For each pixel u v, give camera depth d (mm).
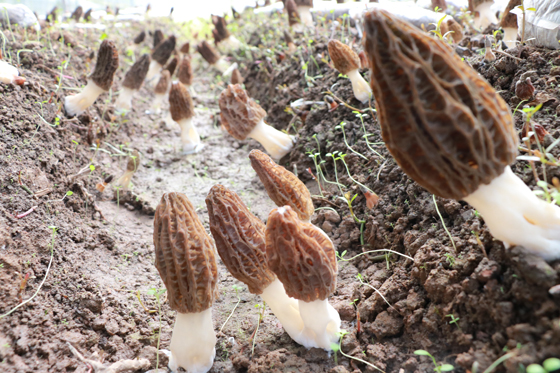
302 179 420
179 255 228
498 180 197
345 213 354
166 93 639
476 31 477
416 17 493
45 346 252
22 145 372
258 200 417
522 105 297
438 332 232
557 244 200
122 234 371
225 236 239
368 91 407
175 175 479
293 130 487
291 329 252
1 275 272
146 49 822
